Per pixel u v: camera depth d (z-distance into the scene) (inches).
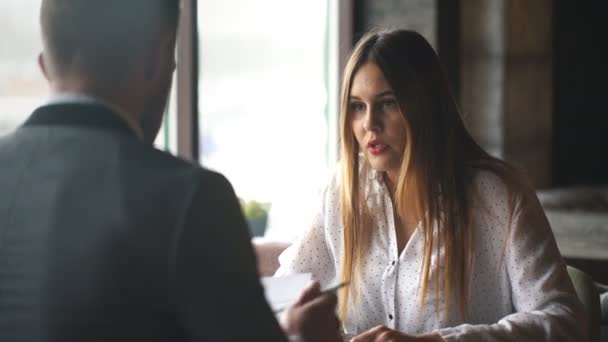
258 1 165.9
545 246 71.6
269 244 100.3
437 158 73.0
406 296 74.3
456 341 65.7
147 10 41.7
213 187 39.3
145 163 39.8
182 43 152.4
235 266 38.5
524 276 70.6
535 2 205.2
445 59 189.6
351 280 76.4
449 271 72.4
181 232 37.8
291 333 51.6
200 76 158.2
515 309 72.7
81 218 38.4
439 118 73.6
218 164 161.8
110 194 38.7
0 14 127.4
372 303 76.2
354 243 76.2
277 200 167.8
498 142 199.3
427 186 72.6
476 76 200.1
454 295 72.7
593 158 220.4
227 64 161.8
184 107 153.6
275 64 169.5
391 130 73.1
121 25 41.3
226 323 37.8
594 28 218.2
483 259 72.8
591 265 137.3
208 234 38.1
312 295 54.5
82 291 37.6
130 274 37.7
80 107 41.3
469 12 198.8
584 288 77.8
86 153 40.1
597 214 182.1
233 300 38.0
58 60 41.9
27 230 38.8
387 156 73.7
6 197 39.7
